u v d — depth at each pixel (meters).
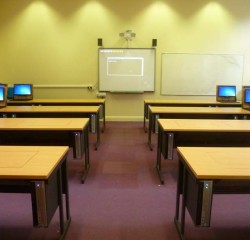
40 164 1.80
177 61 6.81
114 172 3.54
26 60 6.77
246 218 2.46
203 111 4.31
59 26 6.62
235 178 1.64
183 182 2.08
